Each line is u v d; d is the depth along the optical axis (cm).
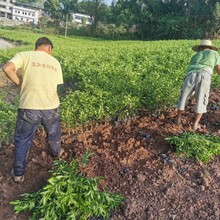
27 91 458
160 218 416
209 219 416
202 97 599
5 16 11956
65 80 1052
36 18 12138
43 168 503
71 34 7981
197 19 6166
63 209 415
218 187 470
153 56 1296
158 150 546
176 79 824
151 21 6894
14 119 640
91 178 463
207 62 603
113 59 1259
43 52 482
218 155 536
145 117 680
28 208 427
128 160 517
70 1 8606
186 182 475
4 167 514
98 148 554
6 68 445
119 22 7338
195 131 616
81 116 643
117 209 430
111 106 670
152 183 469
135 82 811
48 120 478
